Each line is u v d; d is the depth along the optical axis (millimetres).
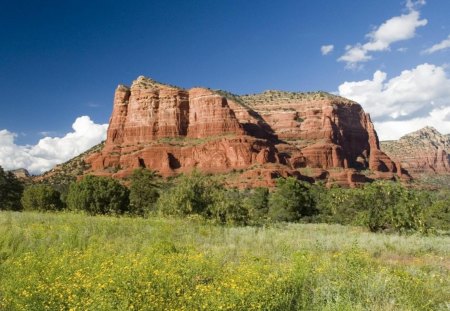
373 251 18984
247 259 13867
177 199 35750
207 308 7773
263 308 8094
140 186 66375
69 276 9508
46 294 8047
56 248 13703
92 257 11688
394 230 36312
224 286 8602
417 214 36688
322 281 10453
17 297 7914
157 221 25156
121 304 7551
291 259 14039
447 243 24453
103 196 55969
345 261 12586
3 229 16891
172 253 13656
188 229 23438
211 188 38062
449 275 12891
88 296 8180
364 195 39250
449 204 48844
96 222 22062
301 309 8664
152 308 7621
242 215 37594
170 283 9094
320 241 20578
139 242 17062
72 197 57219
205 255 13727
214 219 32000
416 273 12922
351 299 9312
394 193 38219
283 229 33094
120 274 9016
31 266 10211
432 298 9797
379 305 8977
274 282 9250
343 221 51562
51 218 23938
